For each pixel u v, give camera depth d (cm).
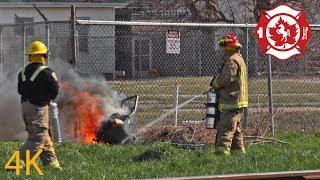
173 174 3466
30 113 3472
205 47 9588
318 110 6266
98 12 15538
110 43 11319
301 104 6675
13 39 7138
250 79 6881
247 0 12288
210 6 12812
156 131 4800
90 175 3400
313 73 6831
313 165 3672
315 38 6731
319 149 4331
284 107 6544
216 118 4038
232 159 3806
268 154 4031
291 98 7181
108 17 15562
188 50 9781
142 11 13800
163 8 13038
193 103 6506
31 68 3491
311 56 6906
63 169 3553
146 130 4891
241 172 3488
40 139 3484
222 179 2806
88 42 10856
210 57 9581
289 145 4581
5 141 4788
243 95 4012
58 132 4269
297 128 5516
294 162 3738
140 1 13962
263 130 5094
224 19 13000
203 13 12838
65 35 7681
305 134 5225
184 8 13100
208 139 4609
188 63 9831
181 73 10038
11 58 6919
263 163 3716
